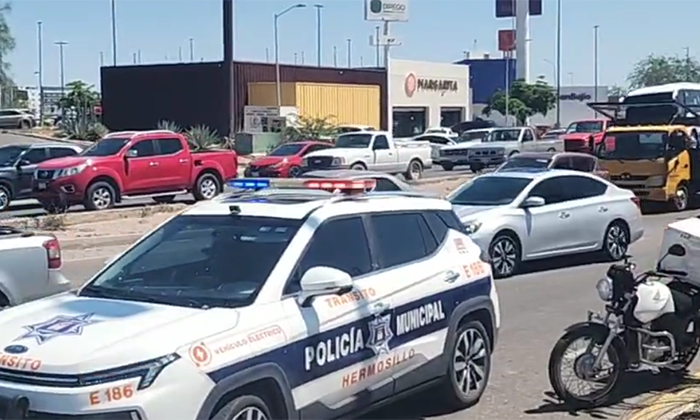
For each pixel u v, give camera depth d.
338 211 6.73
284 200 6.90
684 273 8.04
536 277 15.10
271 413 5.79
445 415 7.66
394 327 6.78
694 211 26.72
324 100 69.75
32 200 29.42
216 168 28.14
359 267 6.74
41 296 9.23
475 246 8.01
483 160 42.72
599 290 7.79
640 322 7.75
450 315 7.38
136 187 26.12
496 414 7.69
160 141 26.86
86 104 88.69
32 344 5.27
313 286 5.96
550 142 43.09
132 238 19.70
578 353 7.77
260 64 68.44
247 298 5.89
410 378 6.98
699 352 9.55
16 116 78.56
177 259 6.44
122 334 5.33
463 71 86.94
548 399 8.12
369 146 35.53
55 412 4.99
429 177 38.84
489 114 97.00
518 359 9.59
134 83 70.12
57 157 26.98
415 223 7.43
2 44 69.44
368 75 75.56
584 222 16.14
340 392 6.25
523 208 15.35
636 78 99.50
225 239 6.47
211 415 5.34
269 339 5.70
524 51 100.44
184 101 68.38
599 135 39.38
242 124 66.19
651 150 26.41
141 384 5.06
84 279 14.81
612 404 7.91
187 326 5.46
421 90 80.94
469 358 7.76
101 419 4.97
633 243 18.92
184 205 26.33
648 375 8.74
